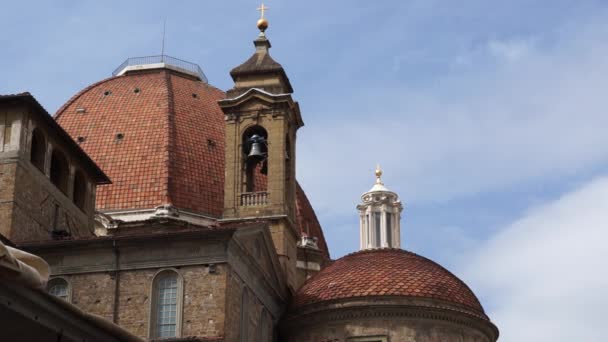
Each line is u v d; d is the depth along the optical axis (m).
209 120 86.88
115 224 76.06
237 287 53.62
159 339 50.03
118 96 88.31
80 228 63.06
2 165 55.50
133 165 81.00
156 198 78.62
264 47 71.69
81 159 63.44
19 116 56.31
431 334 57.50
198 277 52.12
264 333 58.06
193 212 79.00
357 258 63.06
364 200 89.88
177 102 87.00
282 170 67.31
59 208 60.12
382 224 88.69
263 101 68.69
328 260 87.06
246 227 55.44
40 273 18.83
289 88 71.81
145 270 52.84
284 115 68.62
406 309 57.31
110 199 79.06
